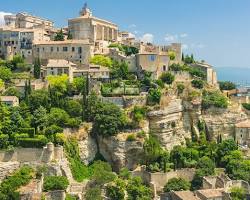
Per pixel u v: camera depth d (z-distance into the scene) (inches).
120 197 6889.8
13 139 7096.5
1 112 7362.2
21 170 6717.5
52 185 6594.5
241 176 7628.0
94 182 7106.3
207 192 6860.2
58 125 7628.0
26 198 6097.4
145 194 7022.6
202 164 7795.3
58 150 7096.5
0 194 6151.6
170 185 7298.2
